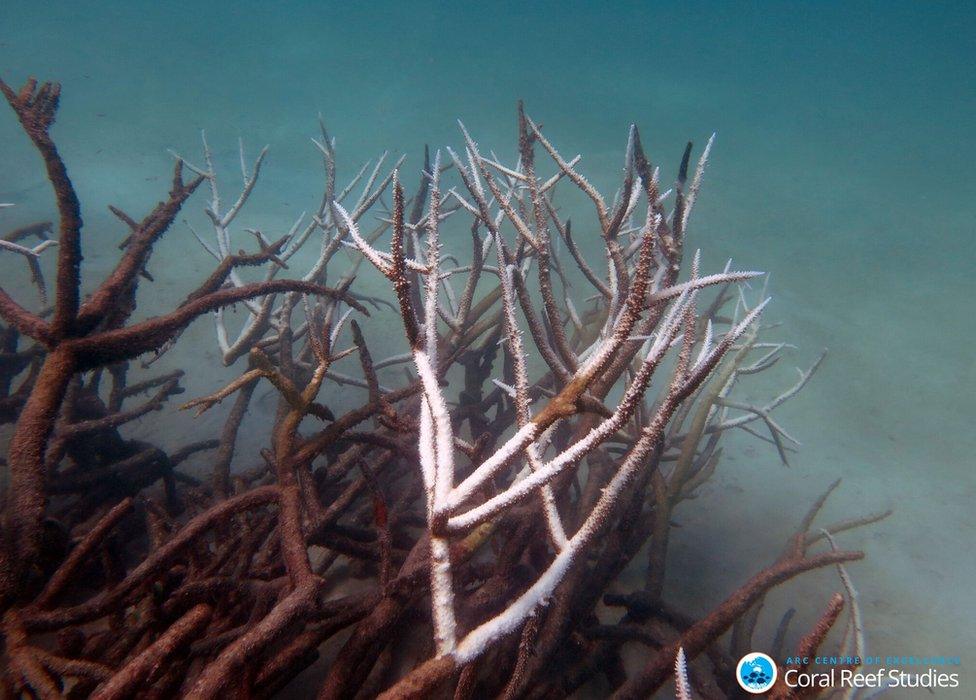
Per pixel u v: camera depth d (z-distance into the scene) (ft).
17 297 25.75
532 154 10.19
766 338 28.68
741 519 17.17
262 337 18.56
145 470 14.07
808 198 52.31
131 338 9.15
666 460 14.90
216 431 18.95
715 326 21.35
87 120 54.34
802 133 79.82
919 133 89.76
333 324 17.89
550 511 6.24
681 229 8.95
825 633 4.54
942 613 14.35
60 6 106.01
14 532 7.34
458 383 21.79
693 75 110.52
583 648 10.29
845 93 114.73
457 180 44.06
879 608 14.32
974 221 50.29
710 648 10.60
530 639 6.23
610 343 4.34
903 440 22.15
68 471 13.65
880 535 17.10
